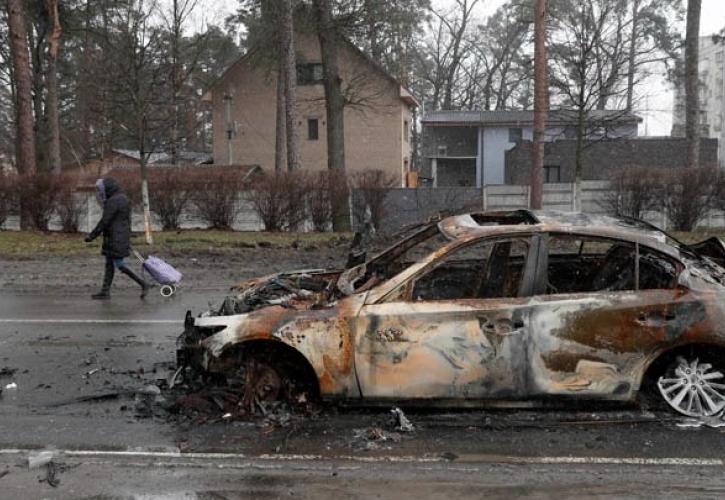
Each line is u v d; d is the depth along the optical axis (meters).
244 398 5.37
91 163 34.91
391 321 5.10
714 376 5.28
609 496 4.05
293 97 24.95
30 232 19.73
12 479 4.36
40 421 5.38
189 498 4.07
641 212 20.52
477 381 5.08
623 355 5.10
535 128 19.27
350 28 24.86
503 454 4.66
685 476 4.32
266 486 4.22
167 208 20.31
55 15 27.62
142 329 8.52
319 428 5.12
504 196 21.92
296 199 19.91
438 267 6.18
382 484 4.23
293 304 5.47
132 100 18.72
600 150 36.72
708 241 6.02
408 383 5.11
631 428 5.07
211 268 13.95
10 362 7.03
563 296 5.15
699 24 26.42
